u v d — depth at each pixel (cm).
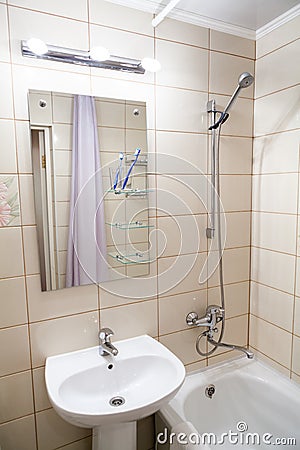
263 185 171
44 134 122
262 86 167
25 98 118
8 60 114
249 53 167
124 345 143
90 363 128
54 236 128
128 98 138
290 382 163
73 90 126
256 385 168
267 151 167
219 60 159
